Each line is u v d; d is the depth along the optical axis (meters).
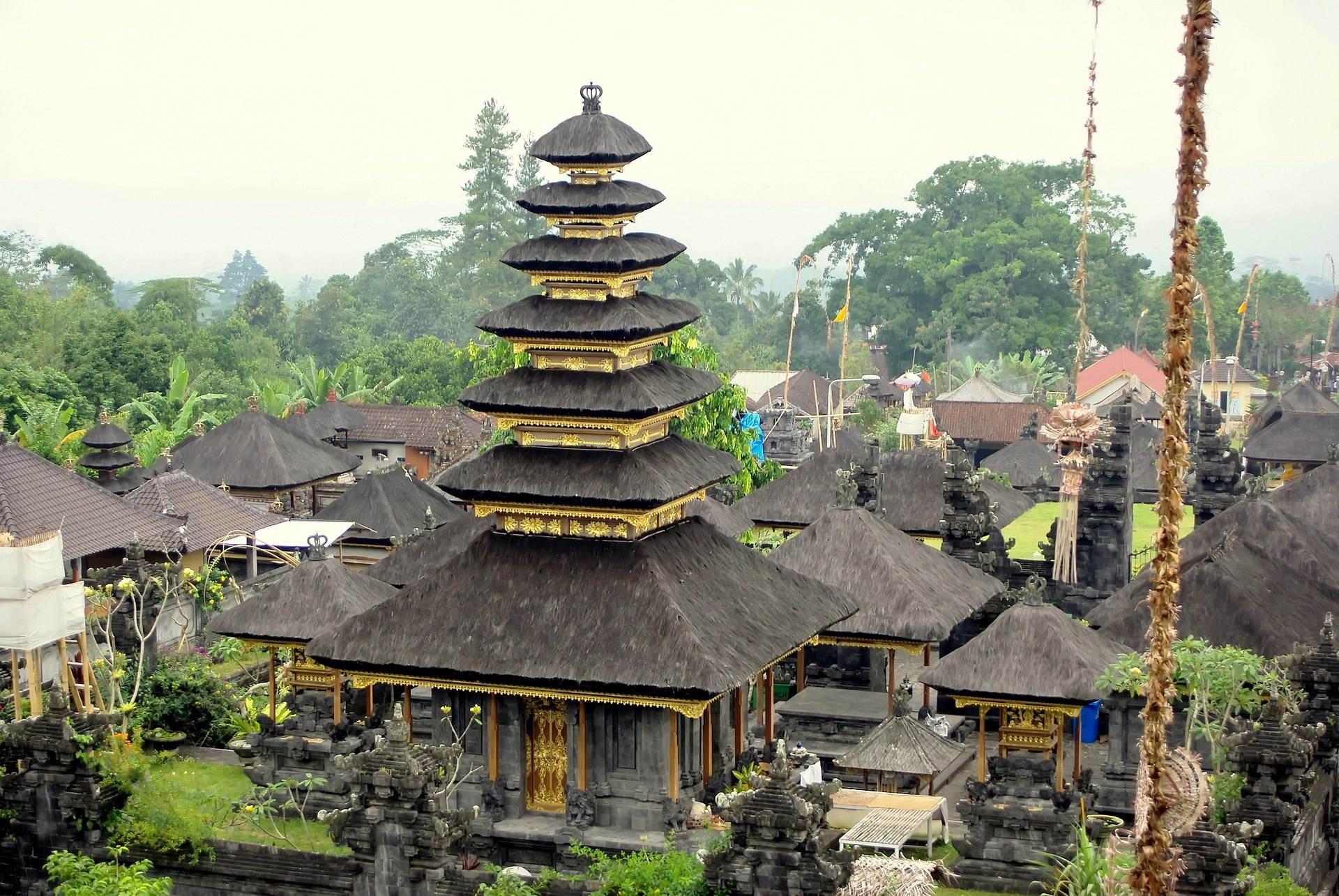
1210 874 36.88
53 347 139.88
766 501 76.06
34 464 72.12
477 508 50.47
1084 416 66.62
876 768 48.12
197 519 78.38
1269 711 44.31
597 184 50.62
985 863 44.81
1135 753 48.59
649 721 47.56
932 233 198.88
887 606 55.69
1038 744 47.38
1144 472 111.56
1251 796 43.94
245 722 57.50
